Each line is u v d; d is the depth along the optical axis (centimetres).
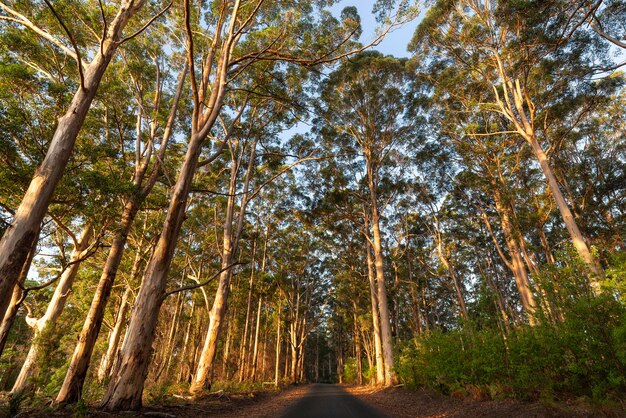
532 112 1788
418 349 1566
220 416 1005
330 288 4362
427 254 3284
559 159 2452
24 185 1044
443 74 2148
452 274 2592
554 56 1603
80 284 2308
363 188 2762
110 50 870
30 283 2138
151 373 2867
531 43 1513
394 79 2439
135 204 1298
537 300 864
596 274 721
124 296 1911
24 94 1170
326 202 2558
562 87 1786
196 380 1469
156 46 1688
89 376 1820
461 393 1096
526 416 699
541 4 1289
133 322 879
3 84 1113
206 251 2964
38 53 1316
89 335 1031
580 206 2472
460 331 1233
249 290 2892
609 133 2683
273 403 1529
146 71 1675
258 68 1512
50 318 1404
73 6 1313
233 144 2025
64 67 1427
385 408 1194
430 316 4625
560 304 756
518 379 854
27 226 654
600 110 2186
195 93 997
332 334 6291
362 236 3147
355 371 4462
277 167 2158
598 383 679
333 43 1442
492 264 3203
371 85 2409
